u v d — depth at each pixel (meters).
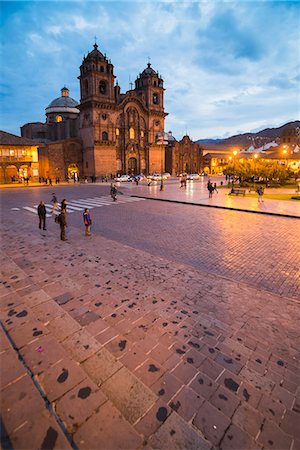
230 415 3.27
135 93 58.62
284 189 33.56
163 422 3.14
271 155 67.81
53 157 52.59
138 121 60.41
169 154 71.12
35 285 6.70
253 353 4.39
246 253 9.64
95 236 11.81
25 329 4.86
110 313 5.46
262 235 12.15
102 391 3.54
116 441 2.88
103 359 4.16
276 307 5.84
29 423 3.04
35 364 3.97
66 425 3.04
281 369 4.06
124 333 4.83
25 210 19.28
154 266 8.12
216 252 9.74
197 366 4.07
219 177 64.56
